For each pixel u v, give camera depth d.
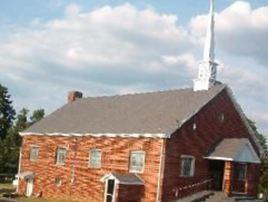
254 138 52.22
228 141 47.59
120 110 54.00
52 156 55.97
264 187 70.88
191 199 43.34
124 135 46.97
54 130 56.56
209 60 50.62
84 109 59.72
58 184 54.50
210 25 51.38
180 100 49.53
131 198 44.34
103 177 46.66
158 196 43.06
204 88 50.22
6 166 80.88
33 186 57.94
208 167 47.16
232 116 50.12
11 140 87.81
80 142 52.41
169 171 43.75
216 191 46.00
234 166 48.25
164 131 43.62
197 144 46.34
